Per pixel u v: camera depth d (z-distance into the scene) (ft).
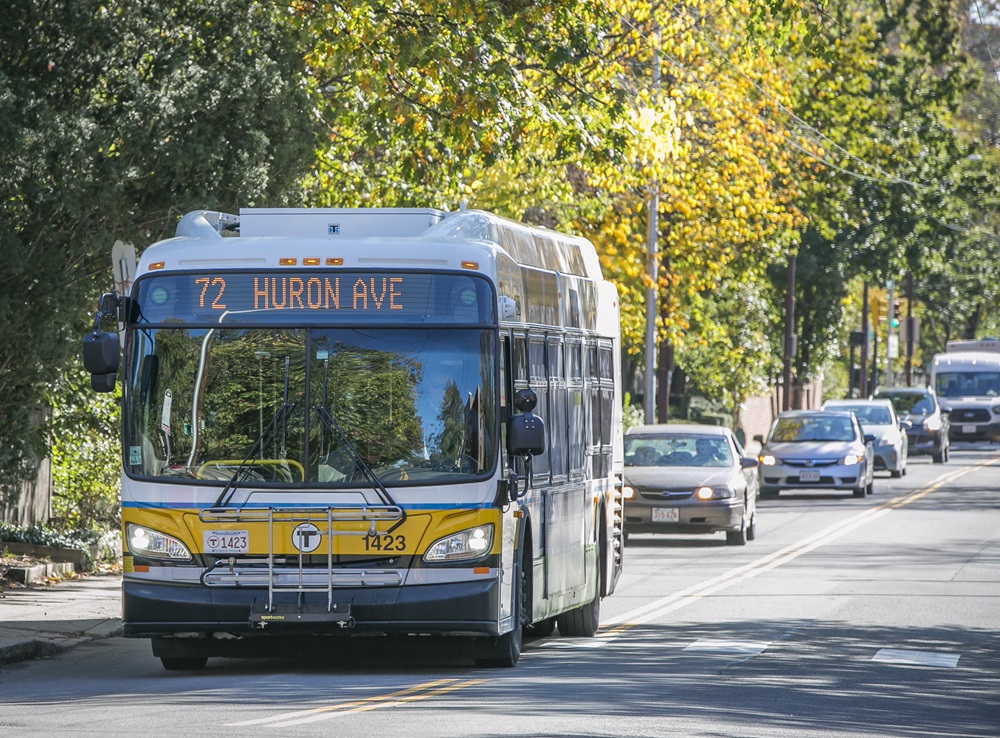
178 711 72.90
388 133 145.79
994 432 425.69
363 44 129.59
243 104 121.29
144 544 83.97
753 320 370.53
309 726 68.28
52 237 113.70
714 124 237.45
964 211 359.05
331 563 82.89
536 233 99.14
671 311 254.27
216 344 84.58
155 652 87.86
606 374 114.62
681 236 243.40
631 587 135.85
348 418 83.82
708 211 241.14
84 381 146.30
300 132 129.70
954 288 549.13
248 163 122.62
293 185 131.03
